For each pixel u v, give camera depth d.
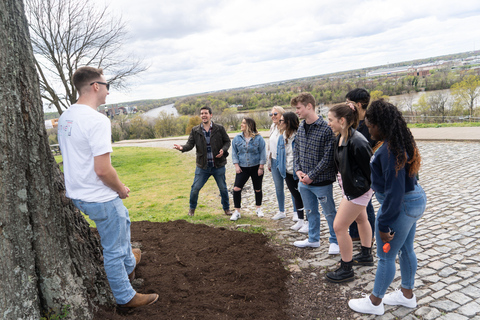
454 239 3.81
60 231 2.18
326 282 3.16
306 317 2.66
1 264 1.80
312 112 3.55
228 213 6.02
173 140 33.03
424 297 2.76
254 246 4.00
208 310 2.58
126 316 2.39
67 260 2.20
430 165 8.20
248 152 5.40
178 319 2.41
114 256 2.31
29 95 2.01
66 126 2.11
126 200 8.34
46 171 2.10
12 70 1.89
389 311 2.63
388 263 2.46
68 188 2.17
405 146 2.17
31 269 1.95
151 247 3.84
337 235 2.99
